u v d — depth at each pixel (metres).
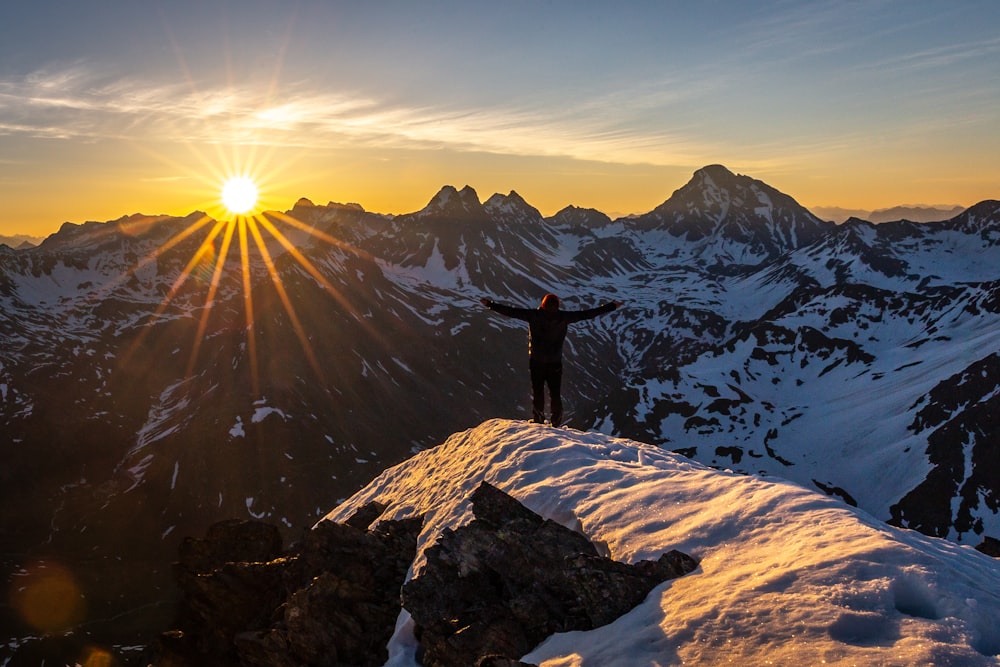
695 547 10.09
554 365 18.05
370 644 12.65
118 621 140.00
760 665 6.97
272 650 13.14
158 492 194.62
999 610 7.26
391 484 22.50
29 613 140.75
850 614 7.30
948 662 6.30
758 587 8.30
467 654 10.07
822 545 8.90
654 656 7.81
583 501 12.84
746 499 10.92
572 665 8.48
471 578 11.87
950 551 9.28
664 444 189.75
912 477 155.50
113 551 171.50
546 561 11.27
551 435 17.02
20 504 190.38
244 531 21.56
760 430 194.00
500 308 17.95
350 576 14.29
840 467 169.12
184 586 19.97
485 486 13.84
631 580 9.67
